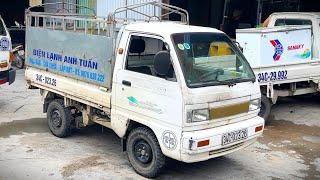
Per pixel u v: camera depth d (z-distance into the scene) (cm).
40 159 621
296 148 716
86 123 688
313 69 914
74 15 791
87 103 652
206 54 553
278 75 850
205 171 602
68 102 701
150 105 539
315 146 729
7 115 857
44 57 743
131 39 578
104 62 608
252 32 823
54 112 728
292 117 919
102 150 670
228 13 1495
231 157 662
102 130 774
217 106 527
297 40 888
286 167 628
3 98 998
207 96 516
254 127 574
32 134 741
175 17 1209
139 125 580
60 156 637
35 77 765
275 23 1009
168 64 514
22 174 566
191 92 504
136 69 571
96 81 628
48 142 700
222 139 528
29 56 783
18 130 761
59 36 697
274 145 729
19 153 644
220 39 589
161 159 548
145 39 573
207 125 523
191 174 589
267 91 837
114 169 593
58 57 706
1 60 903
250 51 830
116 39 593
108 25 601
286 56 869
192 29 574
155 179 568
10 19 1753
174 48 525
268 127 839
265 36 823
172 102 511
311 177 593
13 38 1541
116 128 600
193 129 511
